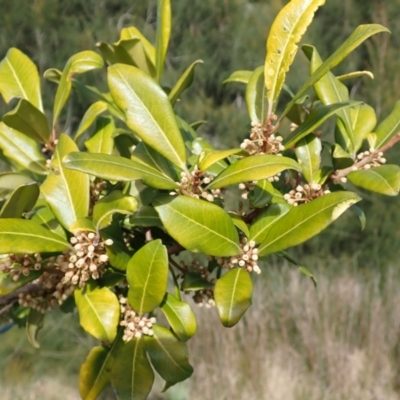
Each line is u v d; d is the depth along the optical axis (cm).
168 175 58
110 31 370
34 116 66
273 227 55
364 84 382
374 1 384
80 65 66
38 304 65
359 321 288
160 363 57
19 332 305
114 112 69
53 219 60
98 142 66
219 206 57
